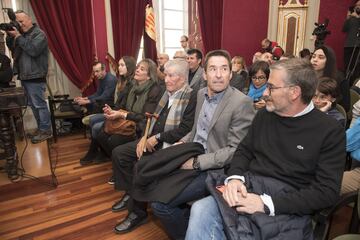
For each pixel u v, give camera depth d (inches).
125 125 90.0
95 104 124.8
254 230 39.4
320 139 41.8
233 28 208.4
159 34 186.1
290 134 44.5
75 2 142.5
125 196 78.0
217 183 49.5
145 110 87.7
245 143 52.1
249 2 209.5
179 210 56.6
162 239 65.5
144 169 56.3
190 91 72.1
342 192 53.1
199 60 111.3
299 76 41.1
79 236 66.7
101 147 107.1
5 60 116.0
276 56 158.9
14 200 82.3
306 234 40.2
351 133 56.1
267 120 48.4
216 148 58.9
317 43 119.7
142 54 175.9
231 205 42.8
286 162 44.6
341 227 67.6
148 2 166.7
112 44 161.5
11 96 84.4
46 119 132.8
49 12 137.3
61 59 144.9
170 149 58.5
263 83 96.8
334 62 84.9
